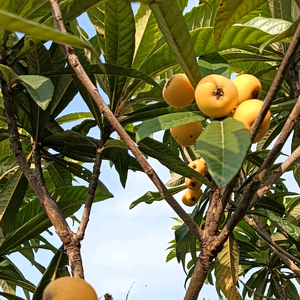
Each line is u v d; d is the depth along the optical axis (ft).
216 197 5.28
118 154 8.72
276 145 4.40
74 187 8.33
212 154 3.84
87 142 7.89
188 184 10.25
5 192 7.59
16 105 8.08
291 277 15.46
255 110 4.79
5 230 7.36
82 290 3.92
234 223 4.71
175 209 4.90
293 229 6.67
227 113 4.98
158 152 7.80
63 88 8.69
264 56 9.78
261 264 15.60
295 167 12.03
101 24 8.44
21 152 6.06
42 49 6.83
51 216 5.67
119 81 7.43
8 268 9.09
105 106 4.73
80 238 5.72
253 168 12.19
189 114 5.16
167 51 7.29
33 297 6.51
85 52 8.46
